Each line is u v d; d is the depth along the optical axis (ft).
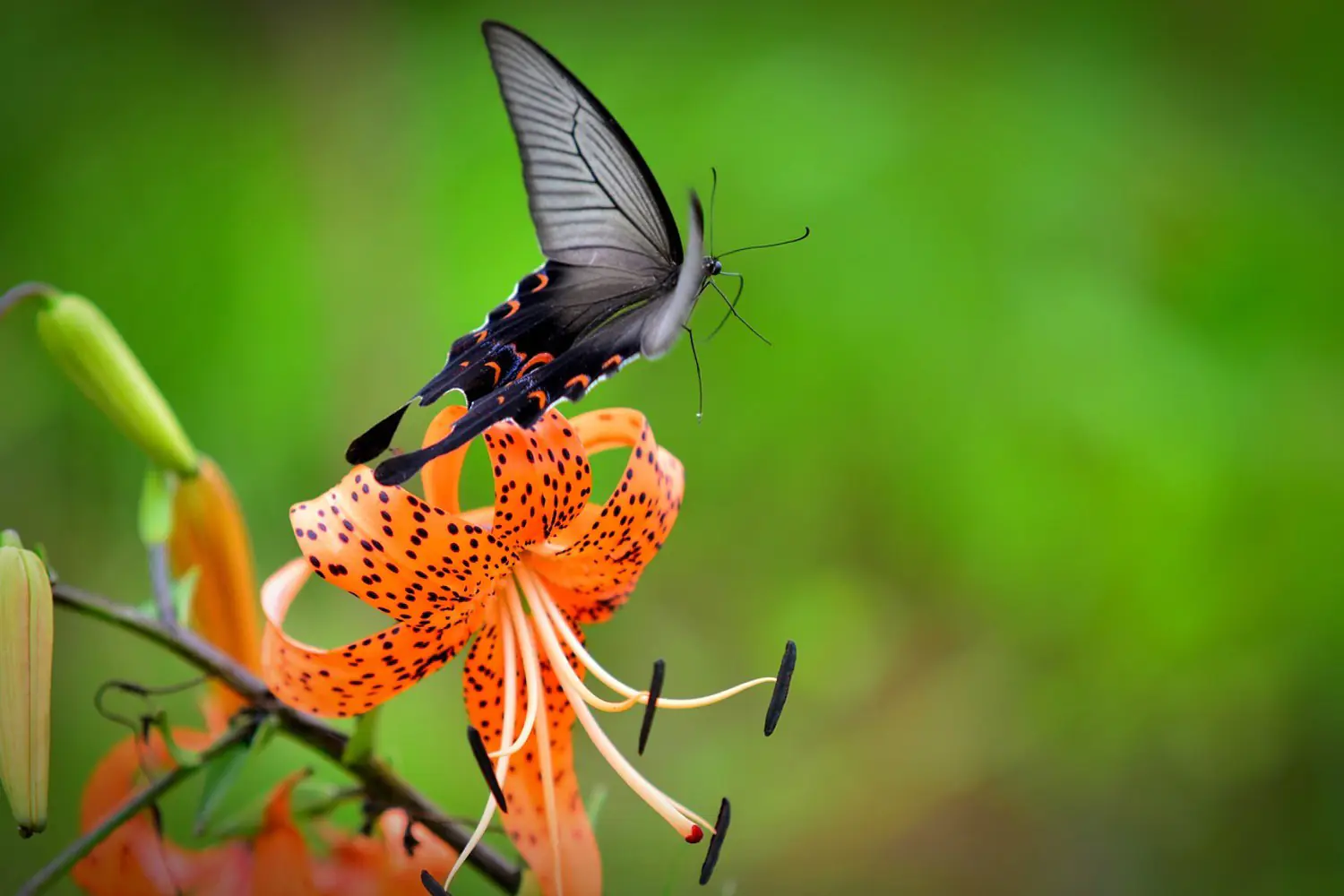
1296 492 3.48
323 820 2.74
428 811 2.68
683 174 3.69
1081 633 3.78
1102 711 3.93
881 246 3.56
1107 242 3.60
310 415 3.76
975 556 3.70
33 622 2.60
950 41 3.87
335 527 2.57
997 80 3.80
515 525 2.61
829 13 3.92
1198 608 3.54
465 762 3.68
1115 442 3.48
